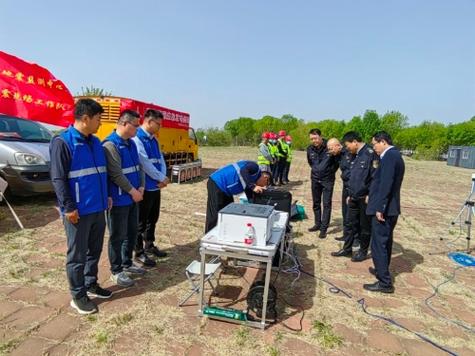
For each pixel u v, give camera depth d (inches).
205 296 140.6
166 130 429.4
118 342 107.3
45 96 201.6
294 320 127.4
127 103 356.2
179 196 350.0
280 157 474.3
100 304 128.6
